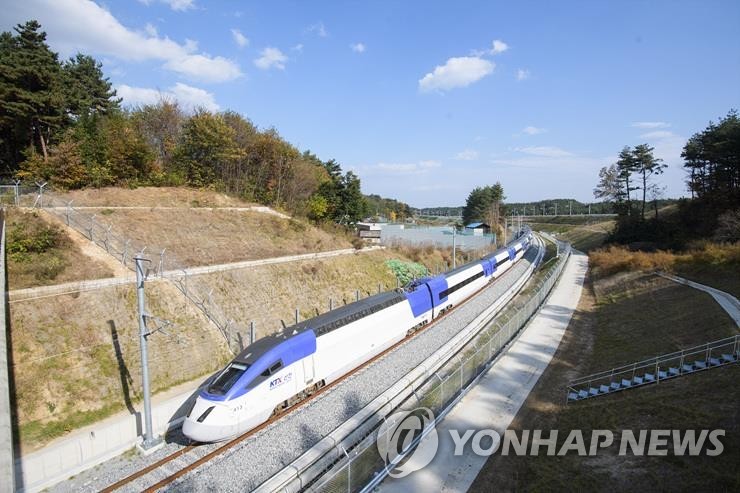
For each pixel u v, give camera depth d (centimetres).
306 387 1762
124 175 3788
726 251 3212
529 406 1761
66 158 3294
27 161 3284
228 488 1287
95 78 5178
